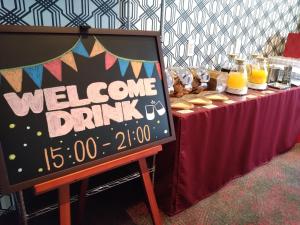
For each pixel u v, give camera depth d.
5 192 0.83
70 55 1.00
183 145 1.50
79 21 1.50
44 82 0.93
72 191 1.48
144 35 1.21
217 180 1.88
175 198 1.62
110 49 1.11
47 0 1.36
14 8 1.28
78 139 1.00
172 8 1.91
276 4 2.81
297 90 2.35
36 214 1.20
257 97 1.92
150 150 1.21
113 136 1.09
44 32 0.94
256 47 2.81
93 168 1.03
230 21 2.39
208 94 1.92
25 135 0.89
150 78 1.23
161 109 1.26
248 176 2.14
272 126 2.21
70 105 0.98
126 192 1.88
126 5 1.65
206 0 2.11
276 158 2.48
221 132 1.72
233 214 1.70
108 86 1.09
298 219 1.69
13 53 0.88
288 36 3.04
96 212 1.67
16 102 0.88
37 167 0.90
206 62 2.34
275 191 1.97
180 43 2.06
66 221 1.01
